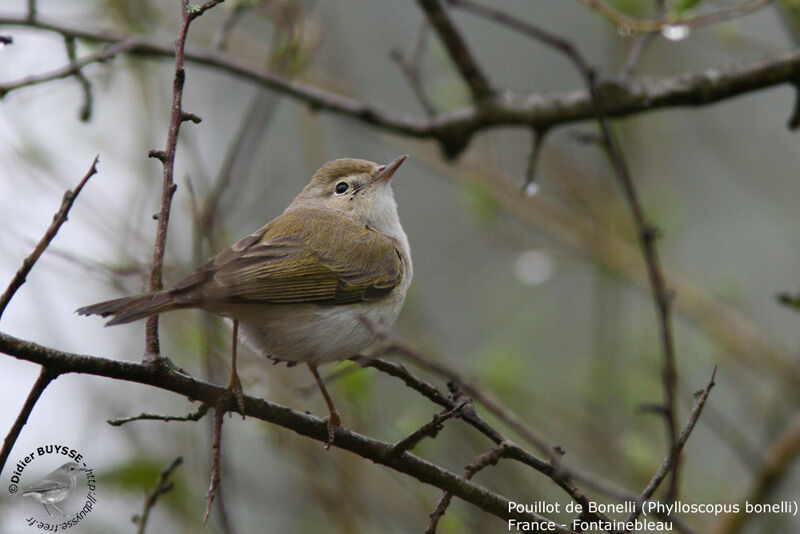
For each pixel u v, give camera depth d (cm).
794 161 1498
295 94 1052
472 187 1363
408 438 668
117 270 937
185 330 1027
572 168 1452
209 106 1559
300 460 1123
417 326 1254
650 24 908
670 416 724
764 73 966
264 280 789
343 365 1021
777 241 1650
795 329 1580
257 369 1025
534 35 912
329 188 987
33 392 558
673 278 1376
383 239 904
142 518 707
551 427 1237
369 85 1625
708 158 1692
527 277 1412
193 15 611
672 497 688
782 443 1102
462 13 1788
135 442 1138
